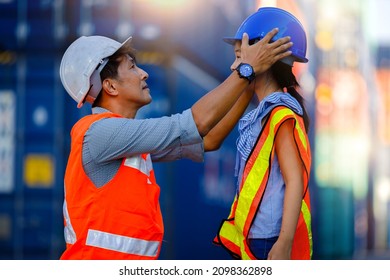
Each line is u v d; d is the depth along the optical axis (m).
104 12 14.51
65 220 6.51
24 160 14.71
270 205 6.43
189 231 14.80
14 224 14.56
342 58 31.39
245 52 6.34
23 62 14.77
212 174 16.39
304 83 23.75
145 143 6.23
